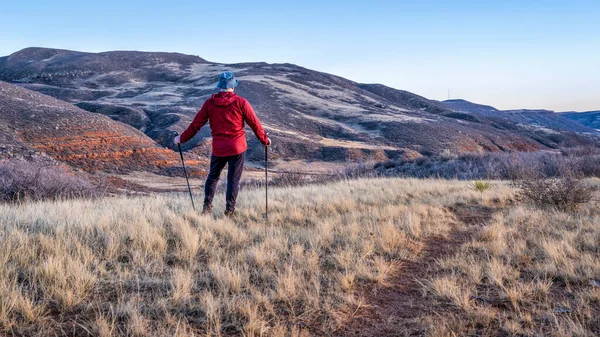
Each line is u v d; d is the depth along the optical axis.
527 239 5.58
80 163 52.12
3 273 3.55
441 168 28.70
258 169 71.06
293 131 116.56
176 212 6.98
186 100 147.75
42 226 5.27
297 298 3.58
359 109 157.62
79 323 3.00
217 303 3.26
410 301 3.67
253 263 4.40
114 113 110.44
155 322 3.05
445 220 7.11
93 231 5.07
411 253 5.08
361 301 3.56
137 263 4.19
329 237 5.37
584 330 2.92
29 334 2.81
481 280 4.14
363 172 31.73
